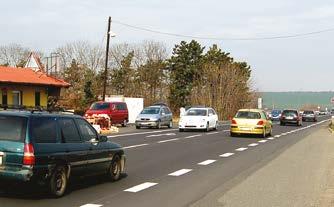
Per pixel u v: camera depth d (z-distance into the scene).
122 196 10.20
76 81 70.12
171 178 12.87
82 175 10.86
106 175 12.15
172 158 17.64
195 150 20.83
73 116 10.98
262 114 30.53
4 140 9.50
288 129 42.56
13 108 10.50
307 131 38.97
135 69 81.56
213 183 12.15
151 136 28.97
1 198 9.67
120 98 49.59
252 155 19.12
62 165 10.05
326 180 12.88
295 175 13.77
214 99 72.94
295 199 10.21
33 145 9.46
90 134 11.42
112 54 81.56
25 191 10.41
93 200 9.69
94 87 69.25
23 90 42.91
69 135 10.56
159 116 38.72
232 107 73.56
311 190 11.32
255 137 30.03
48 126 10.02
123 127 40.75
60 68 73.25
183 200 9.90
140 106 49.50
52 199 9.71
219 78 73.38
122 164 12.66
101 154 11.53
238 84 75.06
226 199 10.09
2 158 9.44
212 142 25.39
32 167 9.34
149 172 13.95
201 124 34.19
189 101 78.06
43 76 47.09
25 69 47.72
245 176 13.43
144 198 10.02
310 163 16.70
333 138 29.97
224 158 17.94
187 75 79.44
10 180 9.39
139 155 18.45
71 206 9.07
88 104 55.25
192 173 13.88
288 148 22.55
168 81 82.00
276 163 16.59
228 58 83.44
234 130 29.94
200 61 80.38
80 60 80.56
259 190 11.23
